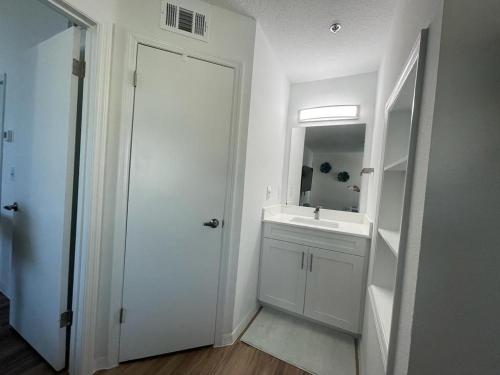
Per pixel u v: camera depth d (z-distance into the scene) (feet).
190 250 4.93
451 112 1.56
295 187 8.37
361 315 5.76
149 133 4.48
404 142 4.36
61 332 4.28
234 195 5.21
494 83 1.24
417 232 2.07
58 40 4.17
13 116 5.35
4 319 5.57
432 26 2.17
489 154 1.25
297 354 5.31
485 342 1.25
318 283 6.23
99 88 4.00
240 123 5.17
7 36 6.00
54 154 4.27
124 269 4.52
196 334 5.15
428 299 1.69
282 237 6.63
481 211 1.28
